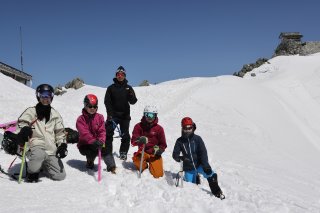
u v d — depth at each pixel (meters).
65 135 5.56
